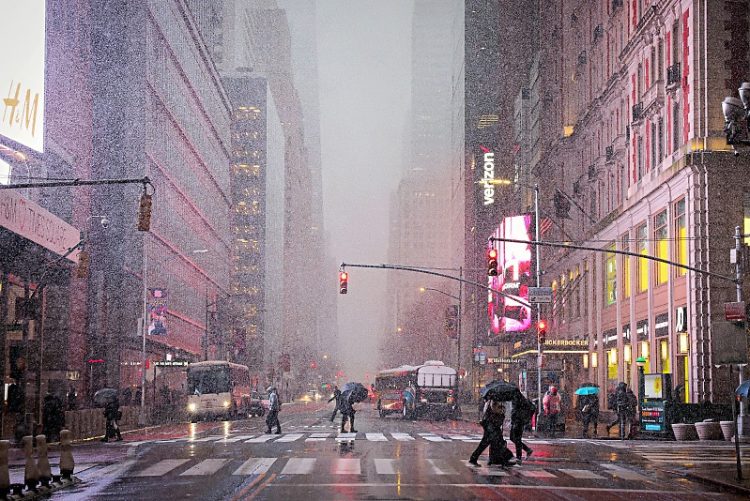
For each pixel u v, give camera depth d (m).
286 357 165.38
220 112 128.50
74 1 65.06
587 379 66.12
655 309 49.47
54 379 61.09
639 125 52.84
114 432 38.31
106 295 73.81
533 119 92.69
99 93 78.06
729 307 34.66
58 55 59.88
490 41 162.75
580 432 43.78
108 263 75.12
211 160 121.12
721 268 42.31
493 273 35.69
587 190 66.69
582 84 70.12
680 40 45.53
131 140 78.00
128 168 77.69
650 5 49.03
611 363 59.81
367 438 37.28
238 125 180.38
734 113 24.80
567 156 74.25
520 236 81.12
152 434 43.69
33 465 18.95
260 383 165.00
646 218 51.00
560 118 75.94
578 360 68.81
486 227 138.00
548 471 23.38
